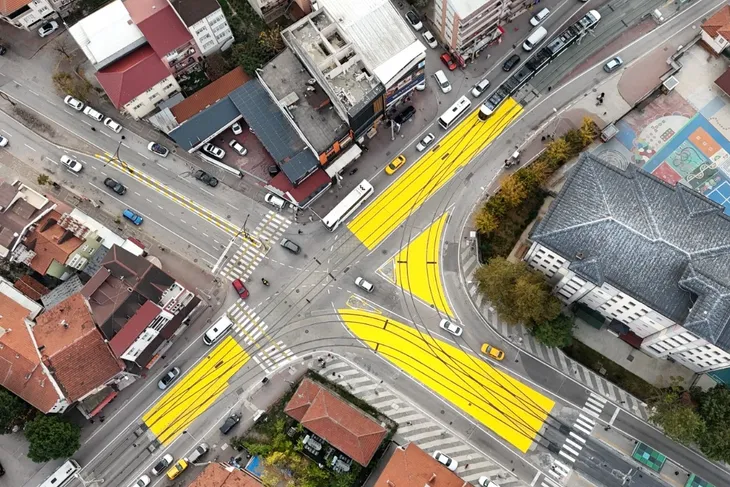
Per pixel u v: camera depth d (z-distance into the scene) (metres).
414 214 129.38
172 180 135.25
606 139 127.00
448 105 134.50
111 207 134.38
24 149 138.00
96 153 137.25
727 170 125.69
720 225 97.69
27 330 117.94
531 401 118.12
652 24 134.88
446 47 137.25
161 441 121.69
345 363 123.12
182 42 129.38
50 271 125.06
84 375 115.56
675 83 129.12
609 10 136.25
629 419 115.69
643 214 97.62
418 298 125.06
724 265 94.62
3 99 140.62
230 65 138.50
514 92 133.12
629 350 118.81
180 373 124.81
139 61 129.00
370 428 111.94
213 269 130.00
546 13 136.12
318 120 124.25
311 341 124.81
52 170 136.75
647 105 130.50
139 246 127.00
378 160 133.00
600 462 113.94
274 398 122.19
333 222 127.62
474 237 125.56
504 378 119.62
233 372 124.31
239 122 135.88
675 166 126.62
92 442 122.31
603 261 98.62
